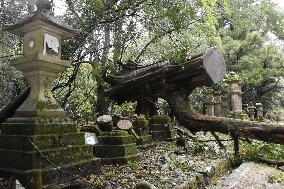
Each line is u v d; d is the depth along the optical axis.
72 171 4.07
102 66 9.27
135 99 8.99
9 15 7.64
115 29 9.04
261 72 25.58
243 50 26.94
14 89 9.66
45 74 4.14
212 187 4.60
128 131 6.17
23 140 3.73
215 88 21.53
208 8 5.28
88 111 11.83
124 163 5.27
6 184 3.55
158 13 8.39
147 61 12.55
